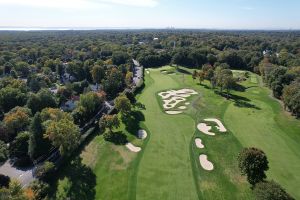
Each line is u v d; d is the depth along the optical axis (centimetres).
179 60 17425
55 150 6781
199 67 17450
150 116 8900
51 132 6041
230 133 7669
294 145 7056
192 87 12294
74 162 6272
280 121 8538
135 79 13675
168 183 5534
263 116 8956
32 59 19162
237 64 17450
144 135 7594
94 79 13550
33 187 4994
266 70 13575
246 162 5234
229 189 5341
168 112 9262
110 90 11462
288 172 5891
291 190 5316
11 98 9662
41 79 12950
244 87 12631
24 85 11512
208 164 6222
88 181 5612
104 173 5869
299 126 8156
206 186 5447
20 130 7662
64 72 15762
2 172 5981
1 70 15175
